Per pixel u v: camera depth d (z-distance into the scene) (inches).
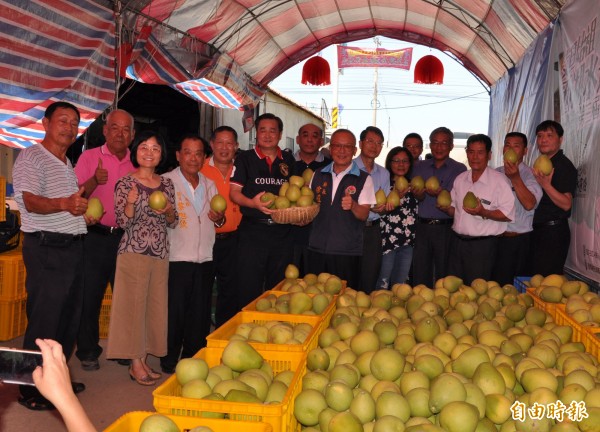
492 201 238.1
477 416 95.3
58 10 262.4
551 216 243.4
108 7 297.1
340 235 226.7
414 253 303.3
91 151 221.6
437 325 142.1
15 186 173.9
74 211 165.2
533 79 355.9
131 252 196.5
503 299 180.1
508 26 376.8
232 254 253.9
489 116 550.9
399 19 507.2
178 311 219.9
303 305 161.2
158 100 505.7
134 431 92.0
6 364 58.6
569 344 134.6
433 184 270.8
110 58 304.3
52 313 181.3
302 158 295.6
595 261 225.6
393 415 99.7
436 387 101.2
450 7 431.8
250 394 102.2
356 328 143.5
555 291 176.9
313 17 490.0
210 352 126.7
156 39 373.7
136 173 200.7
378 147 274.7
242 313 155.2
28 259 179.8
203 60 438.0
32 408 189.3
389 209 242.5
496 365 118.7
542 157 219.8
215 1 386.6
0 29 233.0
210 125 588.1
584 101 245.9
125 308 198.2
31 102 254.1
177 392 110.9
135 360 216.1
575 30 264.4
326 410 102.3
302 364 115.4
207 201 223.6
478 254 243.3
